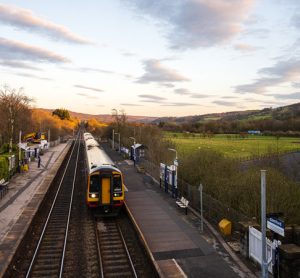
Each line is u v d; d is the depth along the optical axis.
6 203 22.08
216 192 22.14
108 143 90.44
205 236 16.23
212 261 13.37
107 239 16.67
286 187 18.84
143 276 12.77
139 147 46.72
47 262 13.94
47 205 23.81
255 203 18.27
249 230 13.43
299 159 32.94
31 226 18.12
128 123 88.88
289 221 17.20
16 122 56.91
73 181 33.78
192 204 22.42
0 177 26.64
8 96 56.41
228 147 59.91
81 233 17.59
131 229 18.22
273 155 30.75
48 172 36.19
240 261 13.39
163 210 20.91
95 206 19.95
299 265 10.82
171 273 12.29
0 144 54.78
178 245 14.99
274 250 11.61
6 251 13.90
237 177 22.08
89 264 13.77
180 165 28.47
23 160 39.00
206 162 27.41
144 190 27.09
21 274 12.91
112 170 20.23
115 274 12.84
